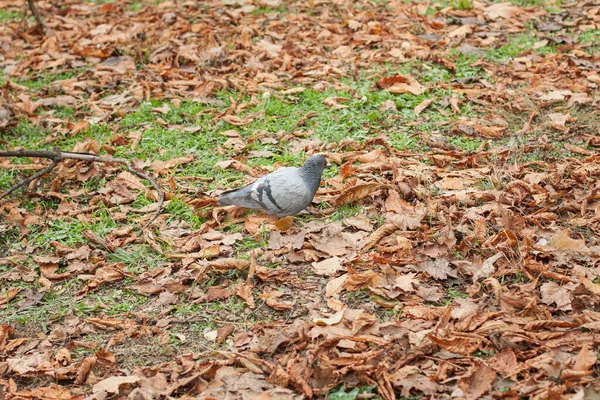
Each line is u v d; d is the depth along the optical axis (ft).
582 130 27.58
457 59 33.83
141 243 23.16
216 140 28.86
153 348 18.70
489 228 21.95
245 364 17.37
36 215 24.86
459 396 15.93
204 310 19.88
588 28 36.14
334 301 19.31
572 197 23.41
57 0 45.19
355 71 33.01
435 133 28.14
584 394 15.62
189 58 35.19
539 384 15.97
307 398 16.35
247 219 23.34
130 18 40.93
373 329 18.19
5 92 32.76
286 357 17.51
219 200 23.18
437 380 16.47
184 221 23.89
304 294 20.04
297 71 33.53
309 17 39.11
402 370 16.70
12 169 27.43
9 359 18.57
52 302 20.83
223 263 20.98
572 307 18.54
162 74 33.94
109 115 30.99
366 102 30.45
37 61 36.78
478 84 31.58
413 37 36.06
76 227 23.93
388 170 25.57
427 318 18.47
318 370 16.65
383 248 21.21
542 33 35.91
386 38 36.22
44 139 29.68
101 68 35.19
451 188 24.23
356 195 23.84
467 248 21.03
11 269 22.31
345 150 27.43
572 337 17.30
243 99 31.71
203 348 18.48
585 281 18.89
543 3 39.14
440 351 17.28
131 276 21.56
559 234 20.85
